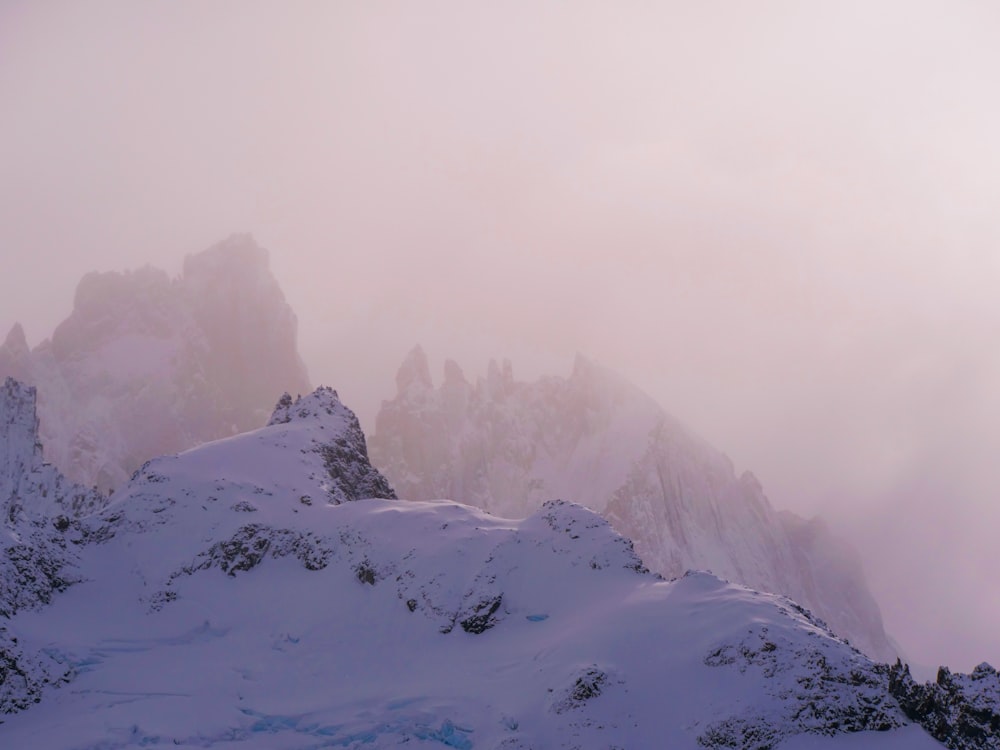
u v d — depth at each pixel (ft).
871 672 298.97
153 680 332.19
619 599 358.84
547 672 317.22
